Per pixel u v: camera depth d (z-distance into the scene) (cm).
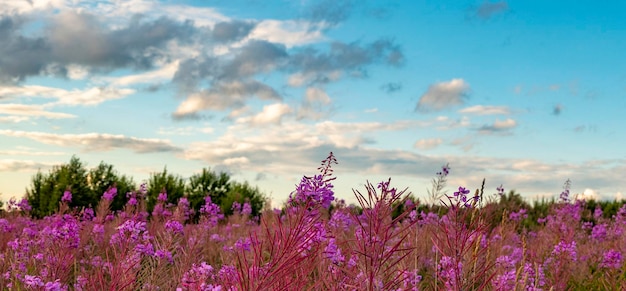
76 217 720
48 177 1705
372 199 327
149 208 1728
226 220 1357
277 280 267
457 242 356
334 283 343
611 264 672
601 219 1246
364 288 329
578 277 714
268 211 823
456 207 352
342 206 638
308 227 278
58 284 383
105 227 855
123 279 415
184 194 1770
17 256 591
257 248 276
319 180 283
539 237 934
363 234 329
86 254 656
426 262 609
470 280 379
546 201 1455
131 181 1809
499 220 1012
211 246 769
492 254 603
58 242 513
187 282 336
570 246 666
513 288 481
